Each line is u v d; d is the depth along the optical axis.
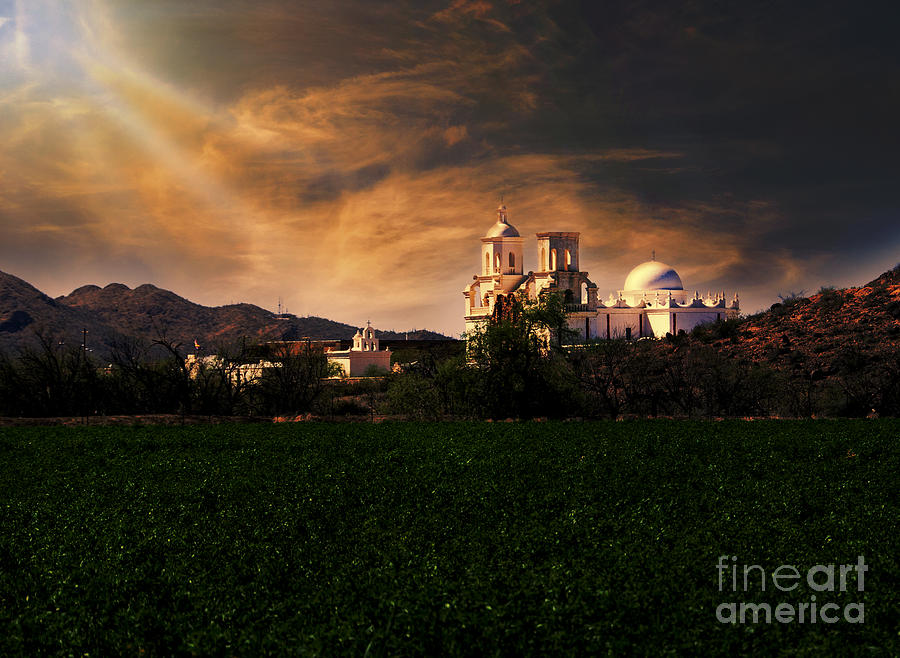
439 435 38.59
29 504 23.22
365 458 31.52
